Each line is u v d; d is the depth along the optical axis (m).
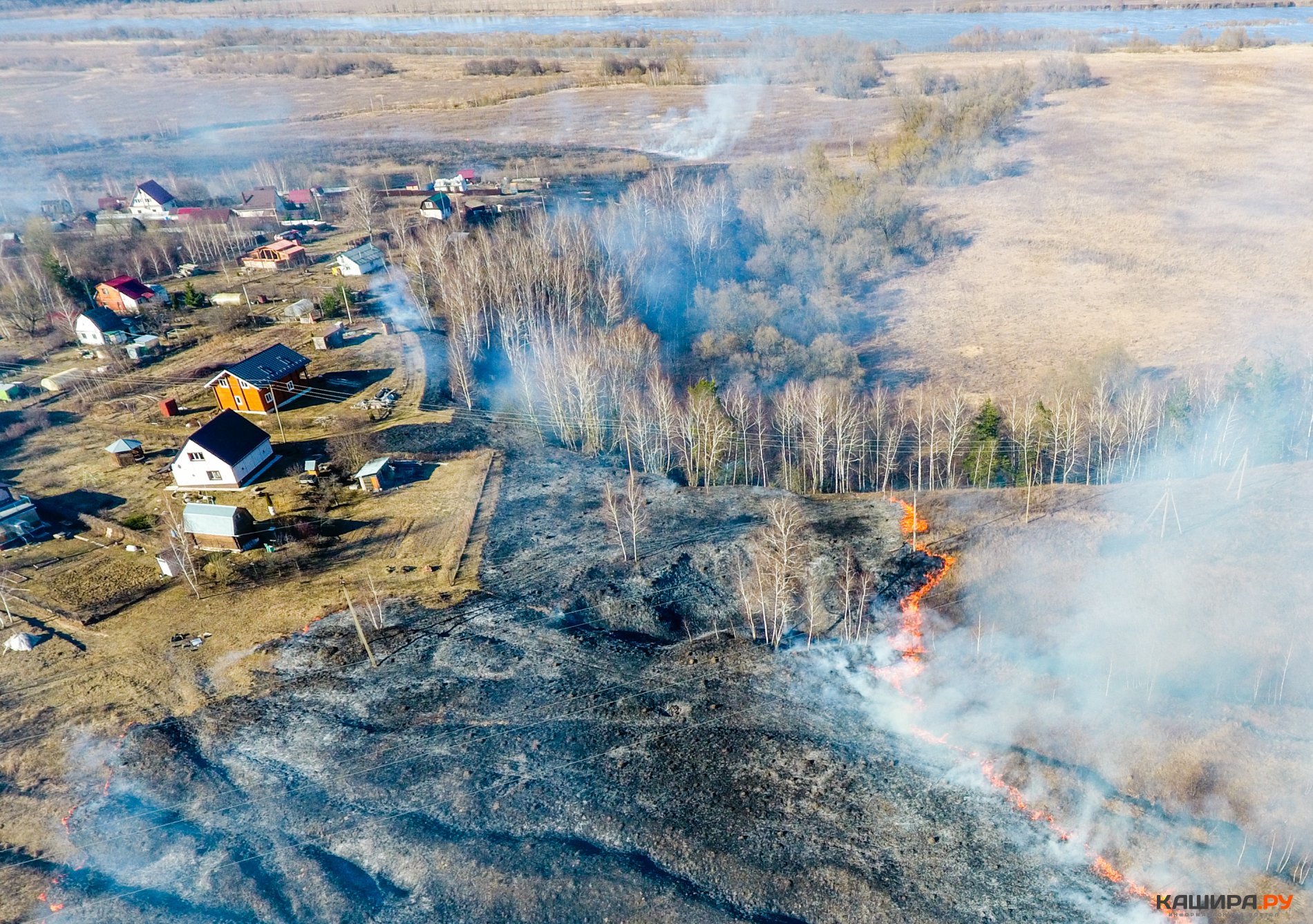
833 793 51.03
